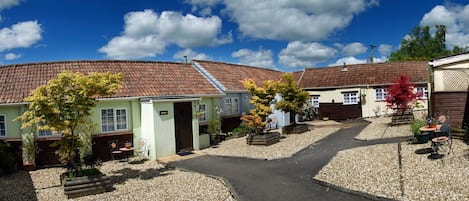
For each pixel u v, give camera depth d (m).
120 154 16.66
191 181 11.77
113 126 16.55
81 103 11.03
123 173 13.64
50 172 14.26
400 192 8.68
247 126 21.41
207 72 23.58
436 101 15.18
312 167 12.68
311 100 32.22
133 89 17.59
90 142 15.28
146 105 16.70
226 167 13.81
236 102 24.06
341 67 33.66
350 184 9.91
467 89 15.06
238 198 9.54
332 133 21.20
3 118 15.09
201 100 20.39
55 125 10.46
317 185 10.41
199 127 20.12
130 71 19.39
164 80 20.02
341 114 30.45
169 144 16.89
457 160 10.42
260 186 10.73
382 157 12.14
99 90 11.26
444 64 15.95
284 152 16.05
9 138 15.02
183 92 19.36
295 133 22.20
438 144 11.58
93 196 10.47
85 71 17.91
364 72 31.47
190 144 18.31
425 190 8.53
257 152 16.56
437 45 61.06
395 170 10.44
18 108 14.95
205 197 9.76
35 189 11.64
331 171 11.51
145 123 16.88
